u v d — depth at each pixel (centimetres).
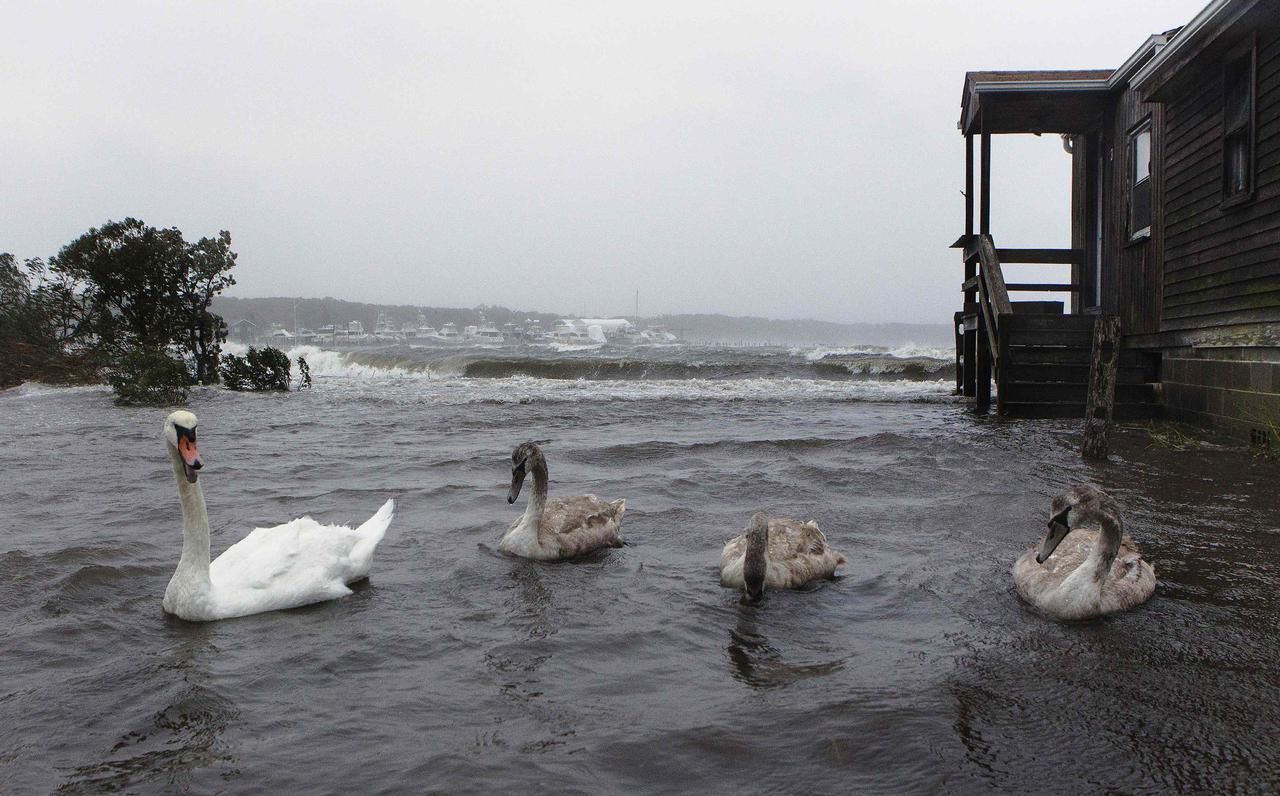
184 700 477
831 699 476
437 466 1277
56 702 477
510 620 608
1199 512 909
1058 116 2105
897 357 4378
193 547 607
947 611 621
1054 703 469
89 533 862
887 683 497
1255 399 1324
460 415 2014
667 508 977
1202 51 1350
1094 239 2152
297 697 483
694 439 1545
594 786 388
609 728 443
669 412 2062
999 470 1178
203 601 604
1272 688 485
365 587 687
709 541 832
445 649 554
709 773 399
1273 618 596
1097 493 599
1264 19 1220
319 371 4503
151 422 1948
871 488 1077
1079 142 2250
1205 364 1491
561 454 1374
